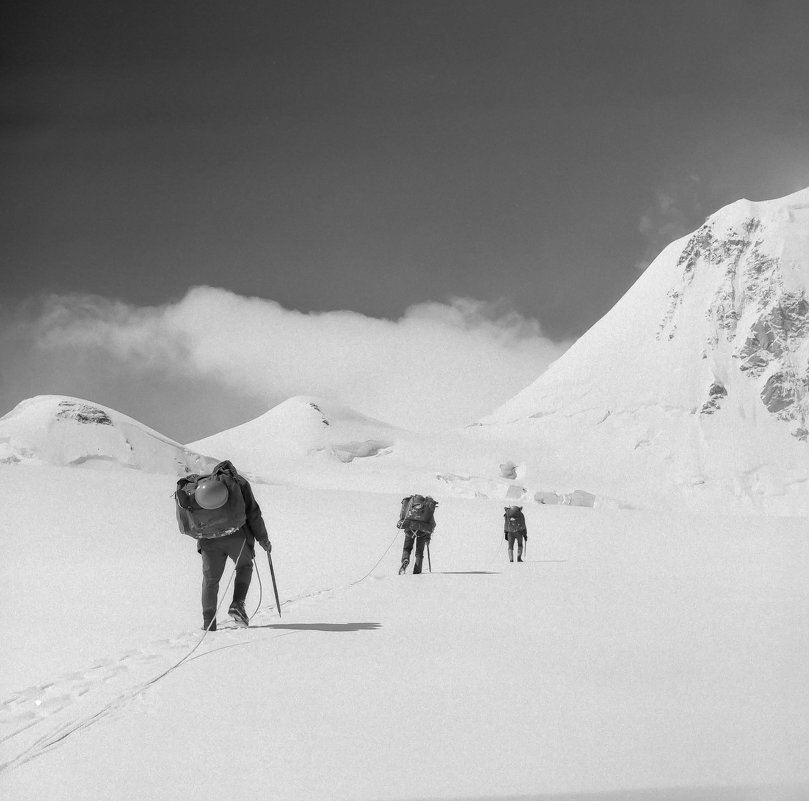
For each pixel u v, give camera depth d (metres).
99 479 45.56
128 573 15.95
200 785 3.41
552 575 14.97
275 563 18.84
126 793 3.35
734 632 7.72
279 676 5.54
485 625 8.11
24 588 13.20
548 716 4.49
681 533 33.28
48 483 42.62
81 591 12.76
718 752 3.83
